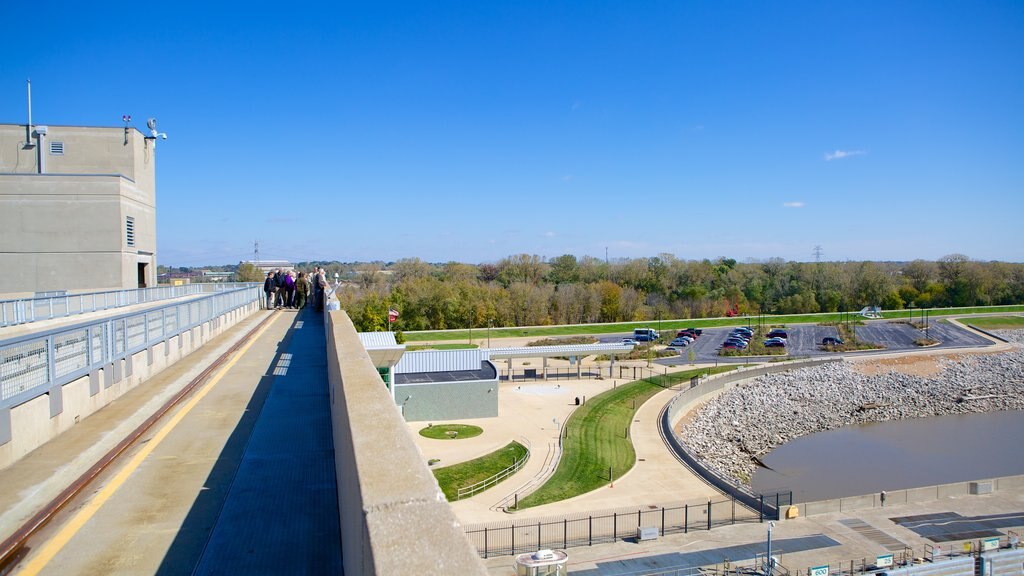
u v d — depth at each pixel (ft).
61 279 125.49
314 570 16.58
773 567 96.68
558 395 210.79
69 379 29.30
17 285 123.65
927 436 212.84
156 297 111.86
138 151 144.36
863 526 117.70
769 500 128.77
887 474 172.76
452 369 188.24
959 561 100.01
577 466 141.28
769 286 473.67
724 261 579.89
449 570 6.85
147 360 42.16
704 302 430.61
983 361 305.73
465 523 110.01
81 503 20.99
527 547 101.86
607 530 110.32
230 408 35.06
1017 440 208.54
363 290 397.19
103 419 30.99
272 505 21.01
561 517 114.42
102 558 17.12
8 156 135.54
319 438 29.12
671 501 126.41
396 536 7.79
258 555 17.38
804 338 354.54
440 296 357.82
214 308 69.15
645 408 204.85
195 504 21.04
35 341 25.91
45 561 16.89
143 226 144.05
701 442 188.55
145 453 26.53
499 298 379.96
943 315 426.51
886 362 299.17
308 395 38.68
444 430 162.40
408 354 184.65
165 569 16.55
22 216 123.75
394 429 13.16
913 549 108.37
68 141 138.31
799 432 214.48
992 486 137.28
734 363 286.66
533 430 165.48
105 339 34.35
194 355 53.78
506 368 261.85
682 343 324.39
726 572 95.86
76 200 126.11
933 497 133.39
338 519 19.86
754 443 198.49
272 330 79.51
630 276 472.85
